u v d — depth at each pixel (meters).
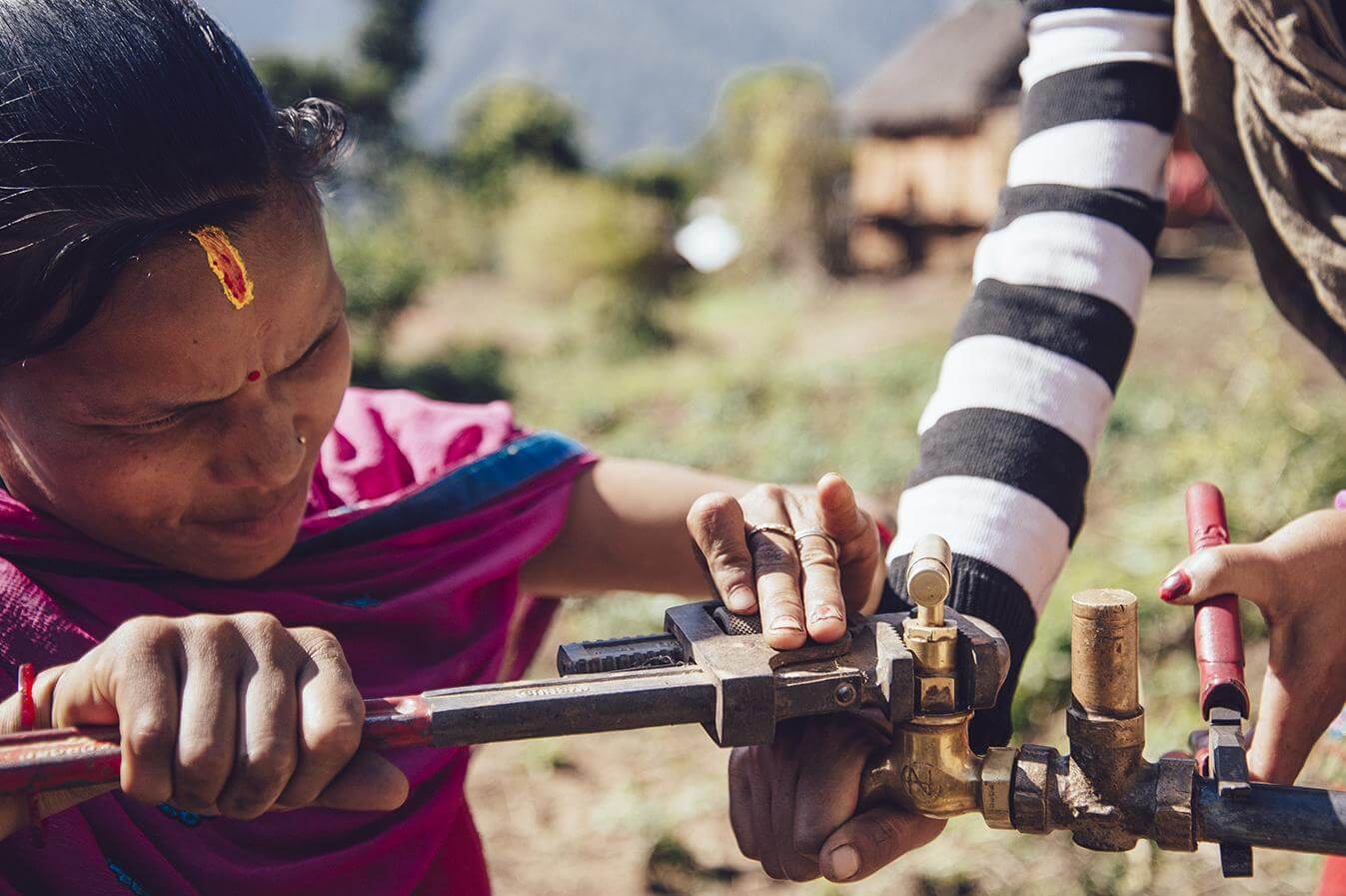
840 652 1.18
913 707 1.15
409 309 17.97
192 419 1.27
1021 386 1.61
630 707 1.07
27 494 1.38
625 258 21.38
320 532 1.59
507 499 1.69
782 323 19.31
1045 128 1.76
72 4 1.21
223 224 1.21
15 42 1.19
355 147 1.49
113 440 1.26
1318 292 1.55
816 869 1.35
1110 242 1.67
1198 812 1.10
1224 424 7.13
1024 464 1.57
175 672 0.99
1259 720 1.43
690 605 1.27
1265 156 1.55
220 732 0.97
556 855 4.62
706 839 4.64
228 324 1.21
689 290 22.94
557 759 5.34
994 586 1.50
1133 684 1.12
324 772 0.98
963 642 1.16
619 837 4.71
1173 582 1.31
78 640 1.34
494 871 4.54
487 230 25.92
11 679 1.30
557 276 21.81
